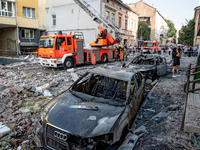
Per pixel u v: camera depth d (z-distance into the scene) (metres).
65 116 3.12
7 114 5.04
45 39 11.94
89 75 4.72
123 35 29.56
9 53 22.39
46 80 8.91
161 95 7.07
